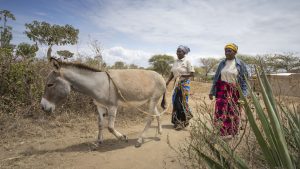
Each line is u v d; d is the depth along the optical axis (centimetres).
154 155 460
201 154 249
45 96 458
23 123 587
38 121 614
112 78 480
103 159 440
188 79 622
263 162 278
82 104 726
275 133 217
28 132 550
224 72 468
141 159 442
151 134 597
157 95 545
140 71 530
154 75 541
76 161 427
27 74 669
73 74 457
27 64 684
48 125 609
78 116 684
